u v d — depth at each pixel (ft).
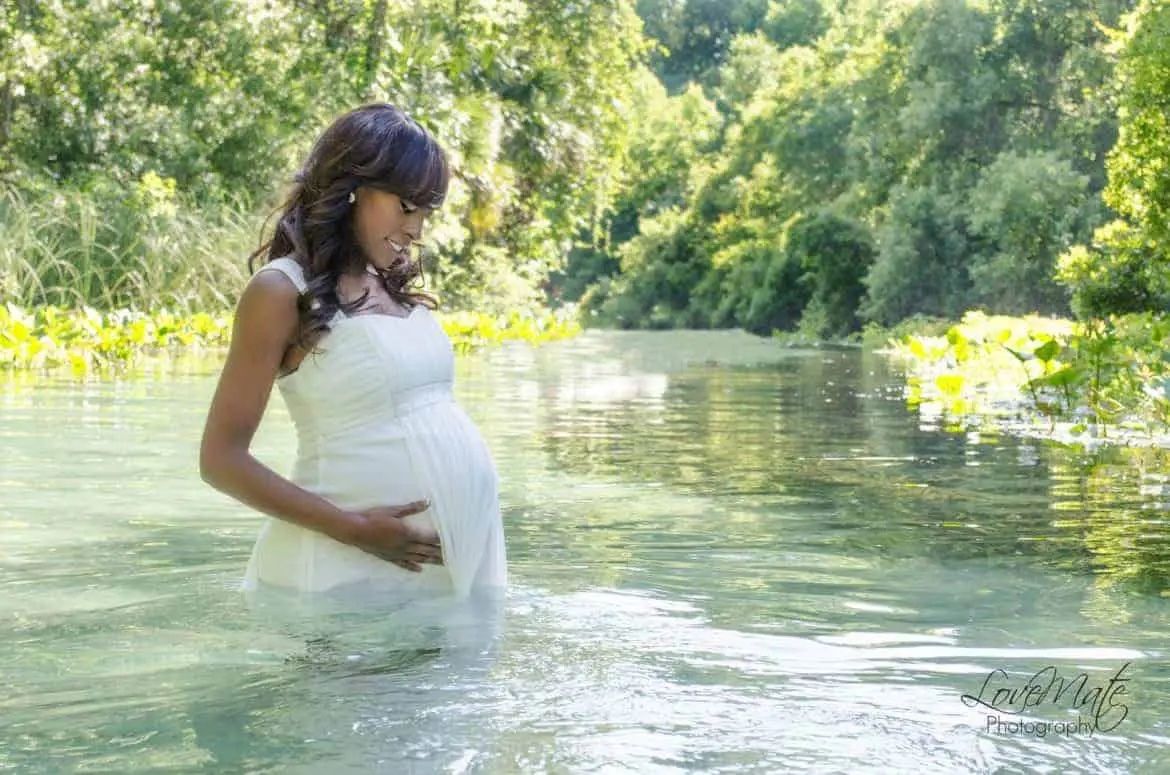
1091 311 52.90
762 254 136.77
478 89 75.82
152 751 4.98
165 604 7.59
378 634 6.85
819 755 4.95
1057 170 87.40
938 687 5.90
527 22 85.76
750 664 6.29
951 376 27.40
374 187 8.27
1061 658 6.48
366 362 8.12
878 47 114.01
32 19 52.34
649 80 181.98
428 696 5.68
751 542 9.97
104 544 9.60
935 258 98.32
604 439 17.85
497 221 75.36
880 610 7.57
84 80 53.42
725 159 165.17
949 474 14.32
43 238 41.65
